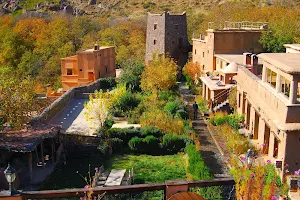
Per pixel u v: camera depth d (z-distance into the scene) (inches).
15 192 310.2
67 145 890.7
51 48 2640.3
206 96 1359.5
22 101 827.4
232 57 1477.6
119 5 4601.4
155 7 4266.7
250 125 908.0
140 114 1120.2
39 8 4507.9
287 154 621.3
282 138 631.8
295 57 724.7
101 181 727.1
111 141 905.5
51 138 801.6
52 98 1465.3
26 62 2470.5
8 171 328.8
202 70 1765.5
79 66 1811.0
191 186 324.8
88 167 816.3
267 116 706.8
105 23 3211.1
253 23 1875.0
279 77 681.6
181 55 2130.9
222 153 840.3
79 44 2800.2
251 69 1107.9
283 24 1761.8
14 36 2625.5
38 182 724.0
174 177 754.2
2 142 713.6
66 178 753.0
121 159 868.6
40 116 971.3
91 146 888.9
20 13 4372.5
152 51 2108.8
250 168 499.5
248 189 316.2
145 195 448.1
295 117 615.2
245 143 812.0
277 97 668.7
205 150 871.7
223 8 2519.7
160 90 1411.2
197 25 2775.6
